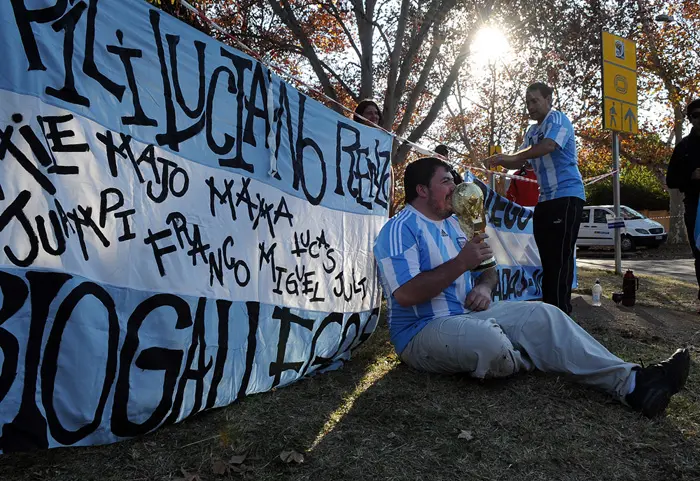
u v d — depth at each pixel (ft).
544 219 14.89
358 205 12.24
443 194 10.21
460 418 8.55
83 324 6.90
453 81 27.91
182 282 8.11
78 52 7.04
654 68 64.28
